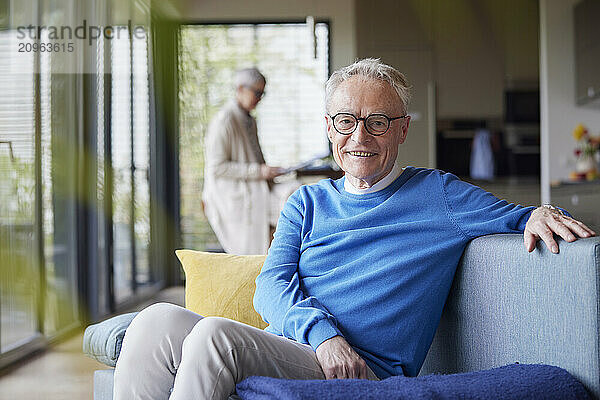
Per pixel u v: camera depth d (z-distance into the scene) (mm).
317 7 7328
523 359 1493
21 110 3799
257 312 1900
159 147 6777
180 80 7129
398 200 1795
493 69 6816
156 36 6598
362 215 1801
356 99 1800
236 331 1438
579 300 1330
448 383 1306
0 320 3615
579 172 6281
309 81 7363
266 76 7367
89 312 4727
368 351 1680
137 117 5953
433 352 1871
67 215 4426
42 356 3896
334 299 1728
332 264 1792
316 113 7352
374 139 1790
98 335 1829
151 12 6387
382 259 1732
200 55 7316
